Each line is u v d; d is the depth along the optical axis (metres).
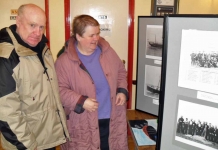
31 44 1.28
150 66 1.67
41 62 1.35
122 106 1.62
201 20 0.88
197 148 0.99
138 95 1.80
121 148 1.63
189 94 0.96
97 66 1.50
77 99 1.40
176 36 0.94
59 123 1.43
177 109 1.00
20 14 1.23
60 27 2.97
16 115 1.19
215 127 0.92
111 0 3.00
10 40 1.21
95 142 1.51
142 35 1.68
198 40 0.90
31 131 1.29
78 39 1.44
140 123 1.57
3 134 1.21
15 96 1.19
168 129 1.05
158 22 1.56
